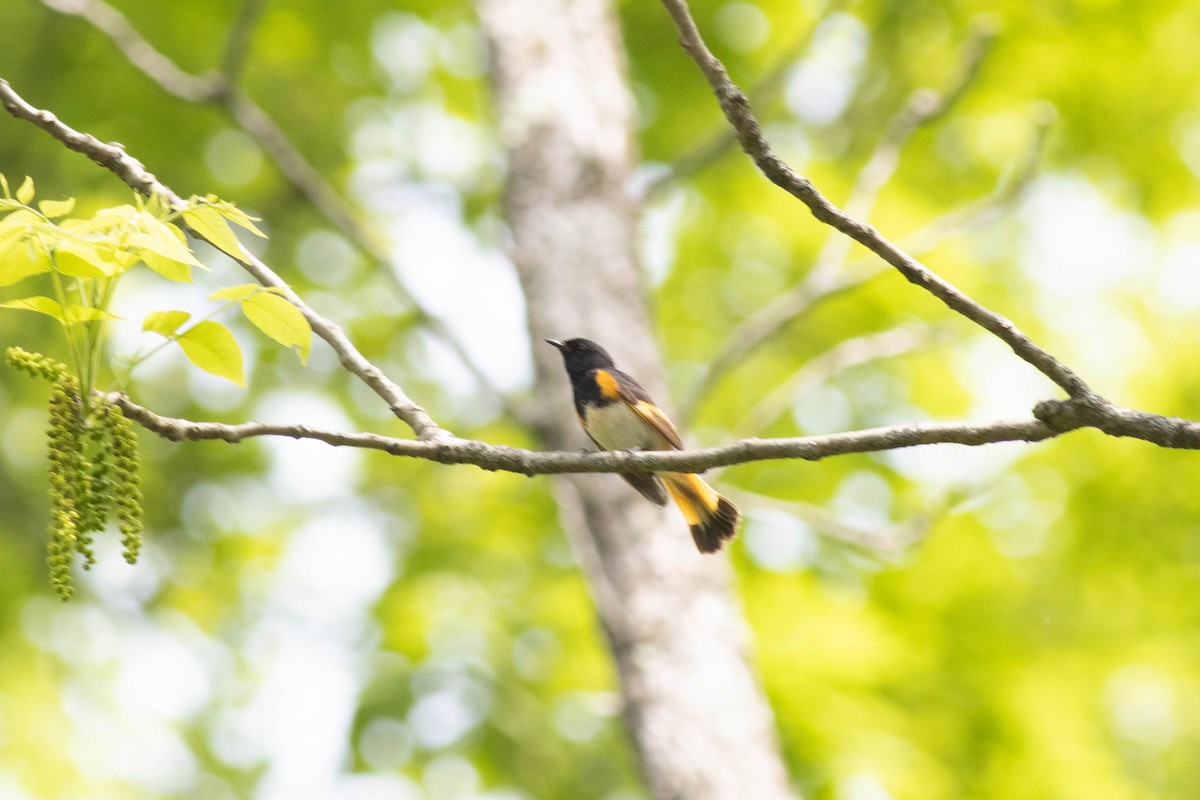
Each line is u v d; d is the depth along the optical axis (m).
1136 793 12.51
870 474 13.71
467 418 14.80
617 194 9.55
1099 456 13.00
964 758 10.67
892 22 13.59
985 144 14.32
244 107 10.09
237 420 14.75
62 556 4.02
